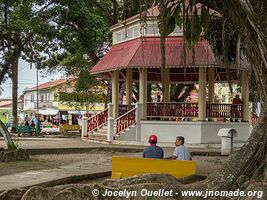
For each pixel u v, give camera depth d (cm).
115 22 3011
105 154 1841
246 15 699
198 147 2098
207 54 1983
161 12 830
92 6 2716
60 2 2183
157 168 939
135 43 2233
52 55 2539
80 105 4500
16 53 2086
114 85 2395
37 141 2434
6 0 1869
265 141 715
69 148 1903
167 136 2180
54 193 682
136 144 2152
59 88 5666
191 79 2611
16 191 700
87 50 2656
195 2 844
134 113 2233
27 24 2036
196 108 2181
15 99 3422
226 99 5050
